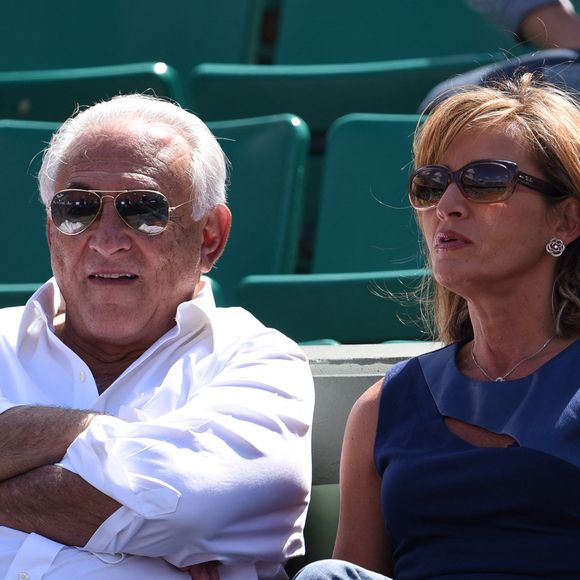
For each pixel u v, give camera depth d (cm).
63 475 837
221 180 1011
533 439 773
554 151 804
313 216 1838
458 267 809
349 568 747
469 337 888
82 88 1792
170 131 981
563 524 763
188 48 2031
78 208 949
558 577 754
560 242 809
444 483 791
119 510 825
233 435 855
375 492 867
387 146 1583
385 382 872
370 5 1975
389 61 1942
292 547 899
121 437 841
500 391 803
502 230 802
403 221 1541
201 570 851
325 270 1541
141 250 953
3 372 977
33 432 858
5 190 1612
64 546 836
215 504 830
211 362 956
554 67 1369
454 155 823
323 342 1233
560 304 816
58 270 969
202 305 966
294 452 881
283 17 2012
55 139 991
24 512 839
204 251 1011
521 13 1502
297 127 1584
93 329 961
